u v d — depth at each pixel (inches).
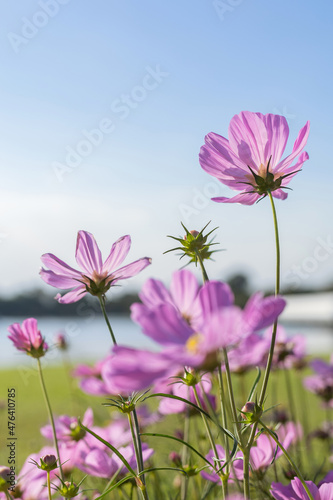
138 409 38.8
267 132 24.8
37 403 59.9
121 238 24.5
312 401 56.2
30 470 26.9
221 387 21.6
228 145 25.1
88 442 29.7
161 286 20.6
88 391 32.3
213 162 25.1
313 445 47.3
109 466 26.3
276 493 22.5
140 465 22.9
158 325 17.1
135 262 24.5
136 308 17.6
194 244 24.7
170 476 36.6
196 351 16.7
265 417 37.4
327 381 47.1
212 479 24.6
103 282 24.6
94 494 29.1
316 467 36.4
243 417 21.3
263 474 25.5
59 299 24.7
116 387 16.0
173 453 29.8
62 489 24.6
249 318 16.4
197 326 18.0
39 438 42.9
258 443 25.8
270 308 16.5
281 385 63.5
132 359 16.4
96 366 43.3
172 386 28.7
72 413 50.7
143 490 22.6
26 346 27.0
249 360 16.8
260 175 24.9
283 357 38.9
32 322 27.3
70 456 28.0
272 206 22.4
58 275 24.5
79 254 24.6
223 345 16.6
